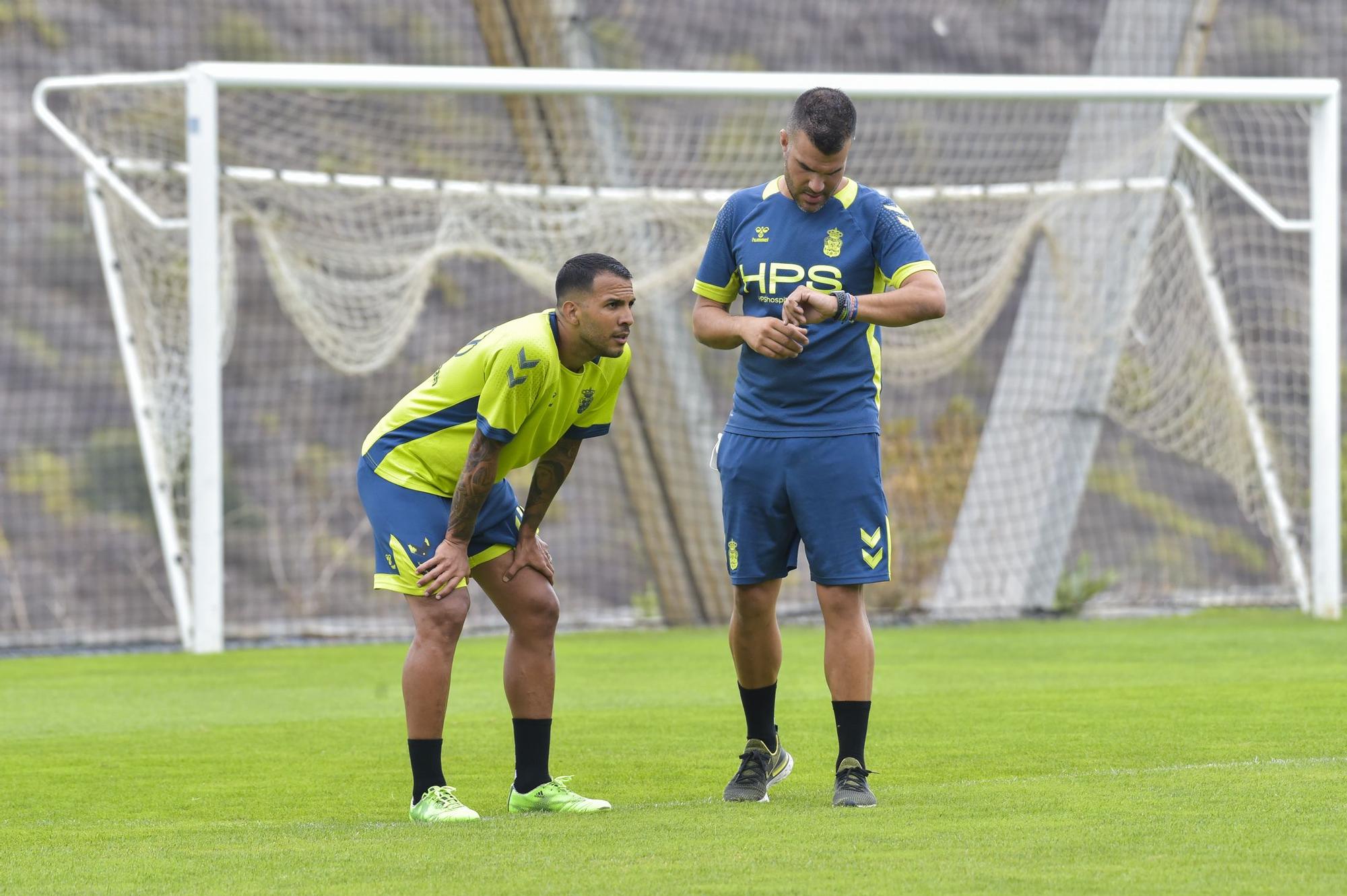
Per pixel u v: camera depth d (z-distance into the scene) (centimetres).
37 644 3775
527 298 6906
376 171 5916
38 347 6862
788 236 1501
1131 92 3916
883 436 4669
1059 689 2500
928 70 8331
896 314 1438
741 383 1530
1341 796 1396
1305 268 6694
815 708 2292
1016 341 4662
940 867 1117
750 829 1295
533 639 1520
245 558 5956
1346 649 3105
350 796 1647
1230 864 1115
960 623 3972
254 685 2798
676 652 3344
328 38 8025
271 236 4191
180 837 1367
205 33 7931
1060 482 4497
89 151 4091
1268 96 3931
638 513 4372
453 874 1139
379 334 4291
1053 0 8875
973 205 4478
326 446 6569
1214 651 3114
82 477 6394
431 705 1464
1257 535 6731
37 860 1253
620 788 1655
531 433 1490
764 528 1512
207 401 3462
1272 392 5456
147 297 4072
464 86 3653
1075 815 1327
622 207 4294
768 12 8194
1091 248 4484
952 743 1916
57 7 7844
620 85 3706
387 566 1501
